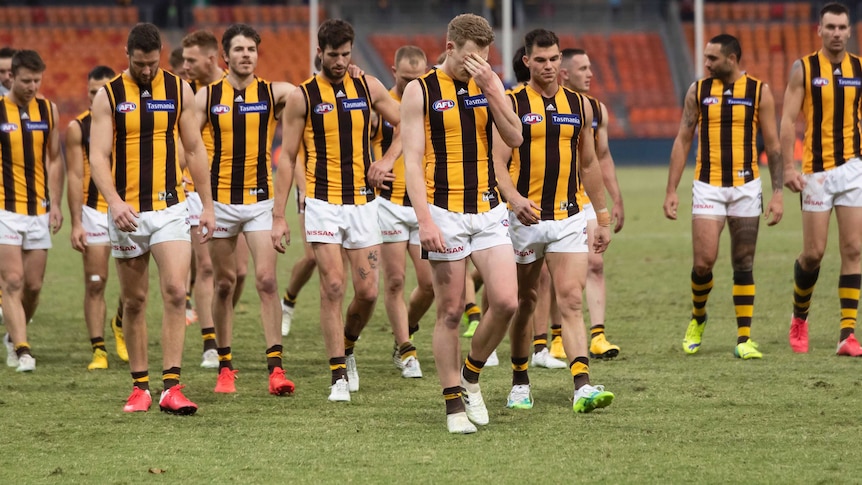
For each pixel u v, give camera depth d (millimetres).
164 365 21203
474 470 16828
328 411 21297
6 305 26312
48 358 27891
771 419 20094
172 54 31375
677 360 26359
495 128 19297
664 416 20438
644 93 116188
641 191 79938
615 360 26469
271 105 24703
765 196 72938
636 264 44688
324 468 17016
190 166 21594
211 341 26469
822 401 21531
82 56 119625
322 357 27656
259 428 19812
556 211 20750
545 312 25922
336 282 22391
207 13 126500
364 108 22781
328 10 126062
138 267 21250
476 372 19859
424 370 25969
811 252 27016
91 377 25281
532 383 23922
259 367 26375
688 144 27406
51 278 42750
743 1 133250
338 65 22297
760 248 48562
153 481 16391
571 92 21125
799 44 124688
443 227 18828
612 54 123312
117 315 27984
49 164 27547
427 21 126438
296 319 33719
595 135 26344
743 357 26406
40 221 27109
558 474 16562
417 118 18656
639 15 127375
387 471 16812
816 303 34844
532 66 21000
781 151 26859
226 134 24172
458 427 19281
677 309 34312
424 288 26062
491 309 18953
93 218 26469
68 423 20344
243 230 24188
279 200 22625
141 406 21375
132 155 20844
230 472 16844
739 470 16688
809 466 16875
